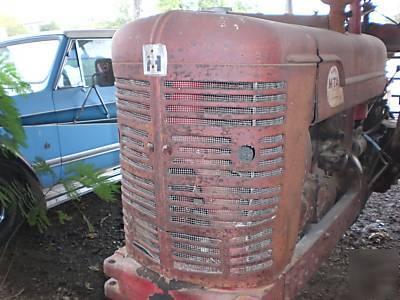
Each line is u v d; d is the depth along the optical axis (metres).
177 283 1.73
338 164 2.37
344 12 2.29
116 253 2.00
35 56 3.73
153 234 1.78
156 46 1.53
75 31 3.78
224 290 1.69
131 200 1.86
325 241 2.16
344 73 2.07
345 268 2.95
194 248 1.69
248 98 1.51
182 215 1.66
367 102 2.67
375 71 2.61
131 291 1.87
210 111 1.53
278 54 1.53
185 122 1.56
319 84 1.83
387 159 3.23
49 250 3.31
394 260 3.04
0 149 2.91
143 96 1.63
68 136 3.71
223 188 1.59
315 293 2.67
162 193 1.67
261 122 1.55
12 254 3.24
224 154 1.56
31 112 3.43
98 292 2.76
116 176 4.00
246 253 1.67
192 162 1.59
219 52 1.48
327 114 1.92
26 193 2.97
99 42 3.98
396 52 3.35
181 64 1.51
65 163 3.69
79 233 3.60
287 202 1.73
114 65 1.79
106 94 4.00
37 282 2.88
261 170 1.60
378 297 2.63
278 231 1.72
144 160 1.71
